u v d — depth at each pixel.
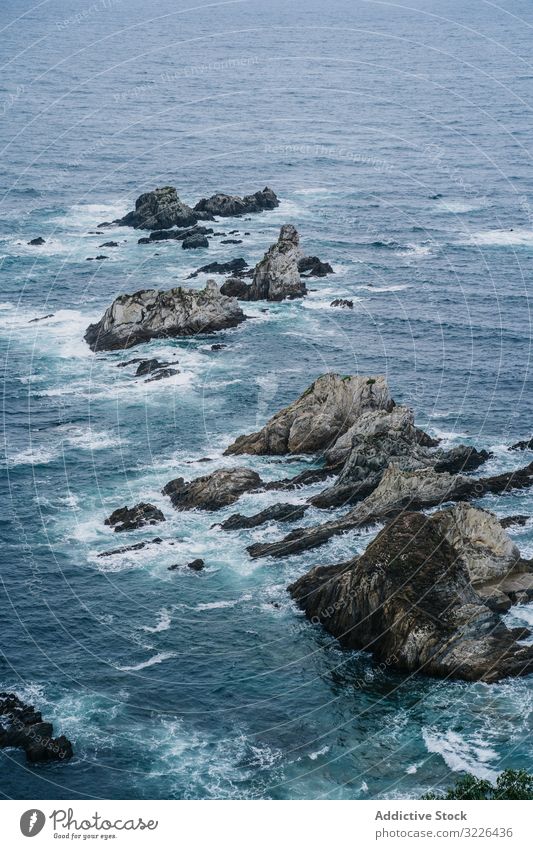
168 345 121.62
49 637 72.56
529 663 67.44
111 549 82.12
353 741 62.41
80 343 123.44
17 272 147.25
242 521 84.25
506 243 162.50
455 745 61.72
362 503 84.88
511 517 84.00
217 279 141.75
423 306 135.00
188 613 74.50
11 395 109.38
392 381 112.81
